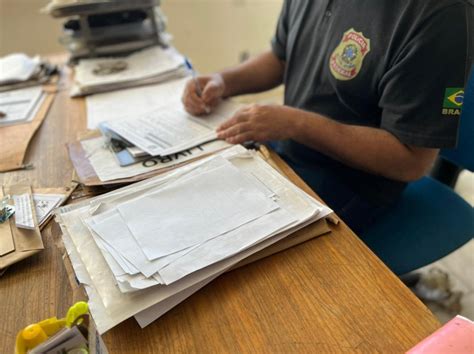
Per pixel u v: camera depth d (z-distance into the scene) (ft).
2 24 5.83
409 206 2.91
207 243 1.55
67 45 4.12
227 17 7.06
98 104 3.19
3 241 1.70
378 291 1.43
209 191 1.82
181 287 1.41
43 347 1.26
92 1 3.75
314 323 1.33
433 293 4.13
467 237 2.70
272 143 3.21
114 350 1.29
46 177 2.23
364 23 2.44
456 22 2.06
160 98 3.23
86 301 1.42
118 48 4.09
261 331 1.32
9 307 1.47
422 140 2.22
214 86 2.96
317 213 1.70
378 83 2.44
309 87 2.91
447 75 2.11
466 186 5.27
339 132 2.39
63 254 1.61
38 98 3.34
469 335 1.14
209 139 2.41
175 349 1.28
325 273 1.50
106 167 2.20
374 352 1.24
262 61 3.50
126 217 1.68
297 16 3.04
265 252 1.57
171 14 6.72
